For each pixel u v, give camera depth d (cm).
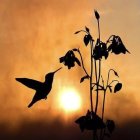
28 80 105
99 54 343
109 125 404
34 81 105
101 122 137
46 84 105
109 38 339
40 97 104
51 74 108
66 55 339
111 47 304
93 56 351
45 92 104
